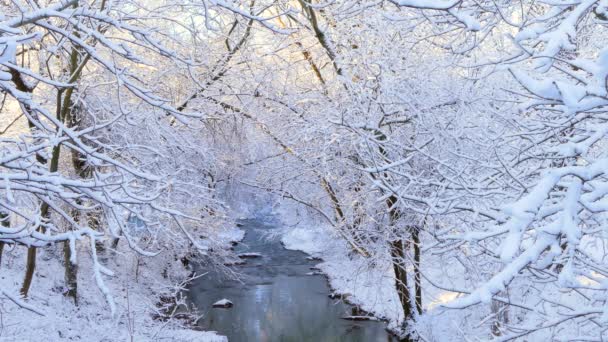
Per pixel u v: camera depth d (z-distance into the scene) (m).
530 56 4.65
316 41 14.82
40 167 6.54
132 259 18.48
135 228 13.94
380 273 14.80
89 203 13.71
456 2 4.10
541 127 6.74
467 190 6.75
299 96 14.92
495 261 7.13
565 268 3.71
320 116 13.66
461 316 12.68
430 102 11.30
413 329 13.65
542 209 4.09
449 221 9.77
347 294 18.83
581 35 7.61
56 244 16.81
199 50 14.30
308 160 14.66
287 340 15.19
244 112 15.95
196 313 17.30
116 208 6.39
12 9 10.05
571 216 3.65
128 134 13.59
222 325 16.70
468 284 12.82
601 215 6.18
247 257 26.94
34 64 13.77
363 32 12.62
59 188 5.89
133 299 16.16
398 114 12.99
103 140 14.48
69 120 13.26
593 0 3.93
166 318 16.72
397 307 15.82
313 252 27.33
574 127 6.05
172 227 15.70
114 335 12.58
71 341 11.35
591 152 7.06
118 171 6.93
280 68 15.68
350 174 13.83
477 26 4.17
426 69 11.45
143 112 13.64
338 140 12.56
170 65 14.42
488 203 8.40
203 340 14.02
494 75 9.98
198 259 19.97
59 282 15.04
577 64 3.68
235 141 18.34
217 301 19.14
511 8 7.50
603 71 3.53
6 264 14.59
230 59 15.32
